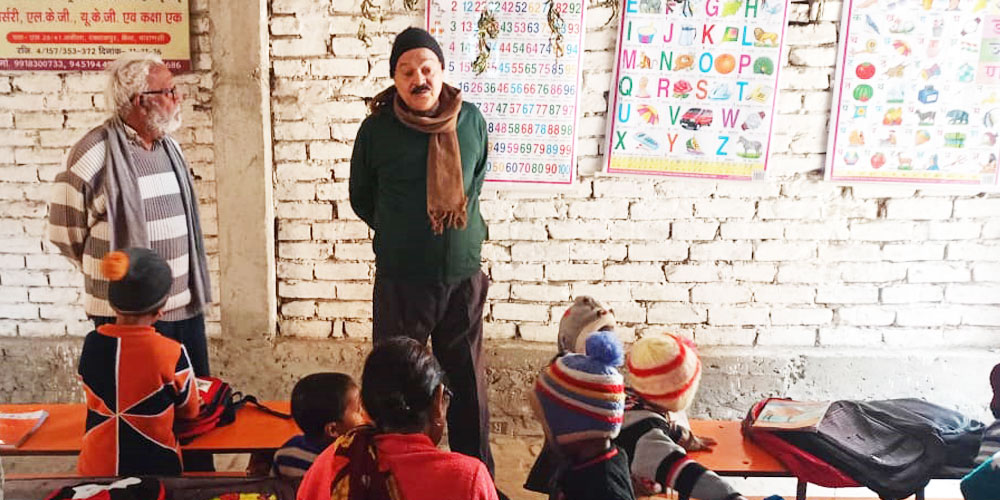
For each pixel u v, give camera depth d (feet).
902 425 8.11
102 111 12.14
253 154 12.03
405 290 9.75
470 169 9.61
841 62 11.63
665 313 12.84
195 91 11.97
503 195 12.38
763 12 11.48
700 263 12.63
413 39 9.16
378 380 5.40
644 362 7.30
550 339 12.92
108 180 9.23
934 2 11.38
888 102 11.76
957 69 11.61
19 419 8.87
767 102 11.76
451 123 9.29
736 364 12.66
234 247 12.41
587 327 8.30
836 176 12.05
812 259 12.59
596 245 12.57
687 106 11.84
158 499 7.20
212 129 12.00
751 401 12.80
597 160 12.23
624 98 11.84
